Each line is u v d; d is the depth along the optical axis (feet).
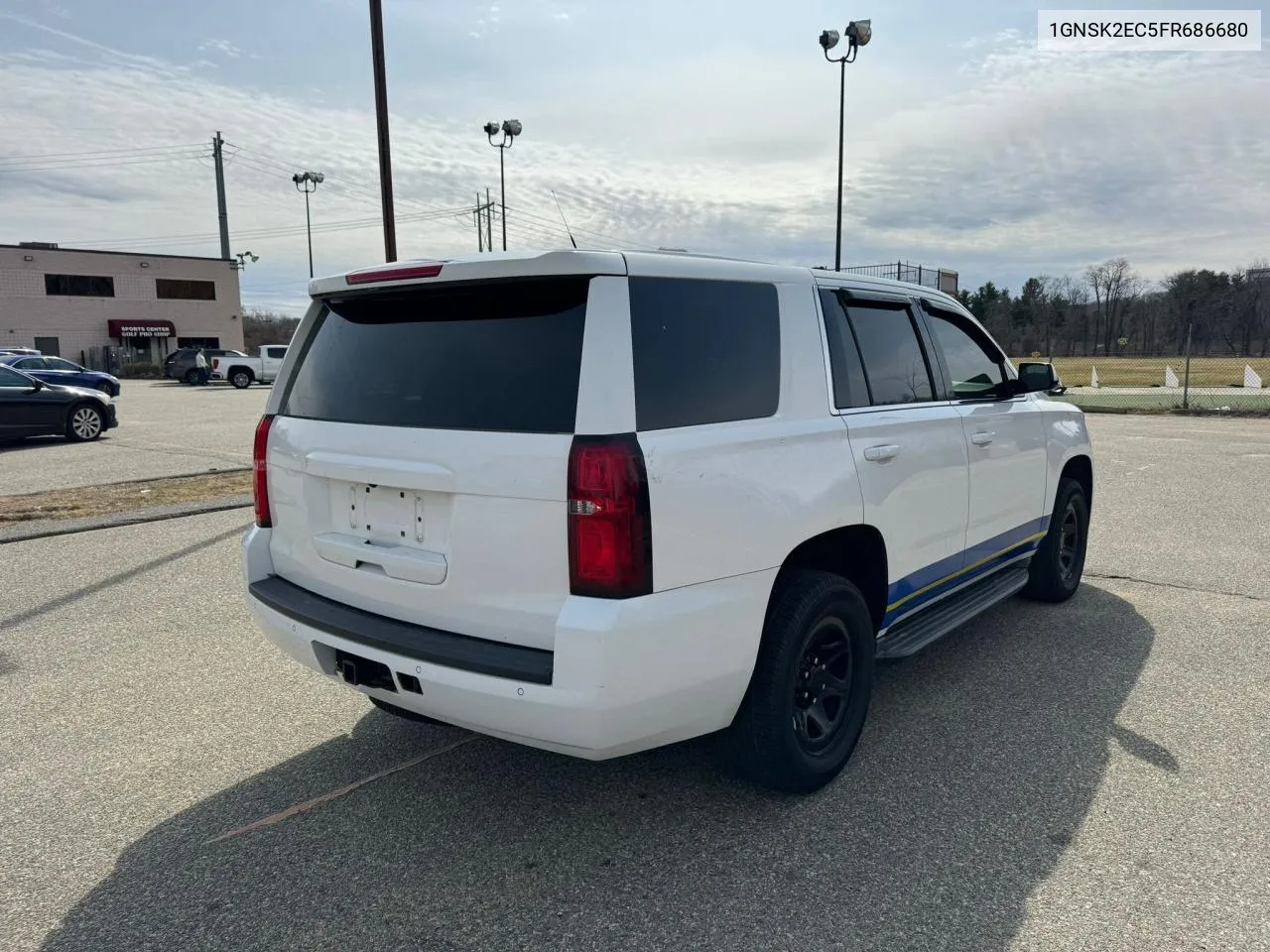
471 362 9.24
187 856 9.73
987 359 15.55
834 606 10.61
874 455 11.25
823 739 10.91
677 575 8.68
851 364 11.60
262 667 15.34
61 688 14.42
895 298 13.03
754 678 9.98
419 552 9.47
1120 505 28.66
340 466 10.05
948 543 13.35
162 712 13.53
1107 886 8.89
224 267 191.52
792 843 9.80
